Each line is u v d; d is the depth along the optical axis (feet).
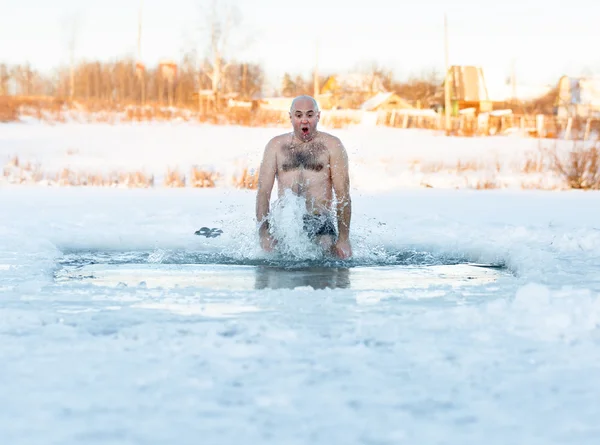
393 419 7.00
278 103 199.11
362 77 228.02
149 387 7.89
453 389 7.88
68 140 85.15
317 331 10.56
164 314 11.83
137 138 88.58
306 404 7.40
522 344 9.72
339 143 21.43
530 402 7.48
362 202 39.91
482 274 18.12
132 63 217.36
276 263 19.93
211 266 19.21
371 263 20.02
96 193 45.75
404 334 10.28
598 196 46.44
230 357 9.04
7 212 32.19
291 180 21.42
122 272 18.11
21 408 7.26
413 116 129.18
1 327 10.68
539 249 21.15
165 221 28.40
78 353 9.21
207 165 66.64
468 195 46.16
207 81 206.49
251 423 6.88
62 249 22.49
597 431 6.71
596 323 10.86
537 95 214.07
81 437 6.53
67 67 222.69
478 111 201.05
